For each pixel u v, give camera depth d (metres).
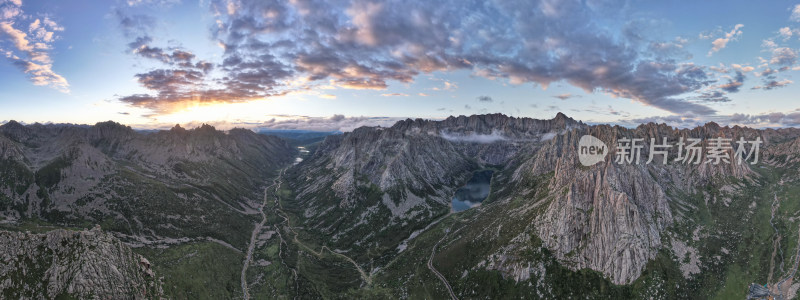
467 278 198.62
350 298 198.38
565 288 174.50
